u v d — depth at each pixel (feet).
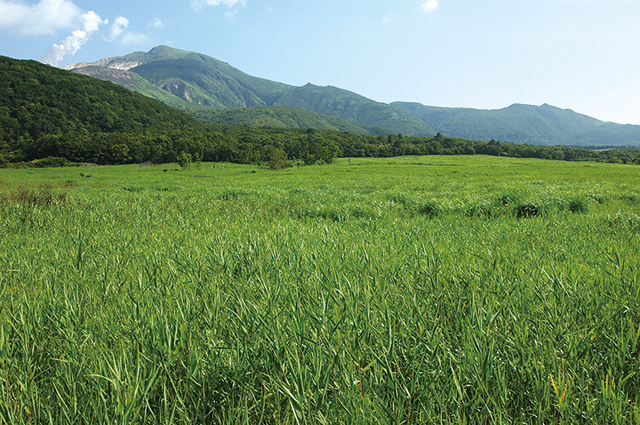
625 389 4.10
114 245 12.60
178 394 3.87
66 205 28.37
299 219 24.16
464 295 6.45
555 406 3.75
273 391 3.92
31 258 10.56
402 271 8.00
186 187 79.92
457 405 3.83
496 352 4.56
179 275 8.31
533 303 6.03
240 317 5.43
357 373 4.21
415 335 5.09
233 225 18.65
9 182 115.65
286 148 456.45
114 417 3.63
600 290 6.14
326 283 7.08
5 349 4.72
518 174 130.72
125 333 5.22
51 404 3.97
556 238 13.03
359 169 221.05
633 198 31.48
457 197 33.81
